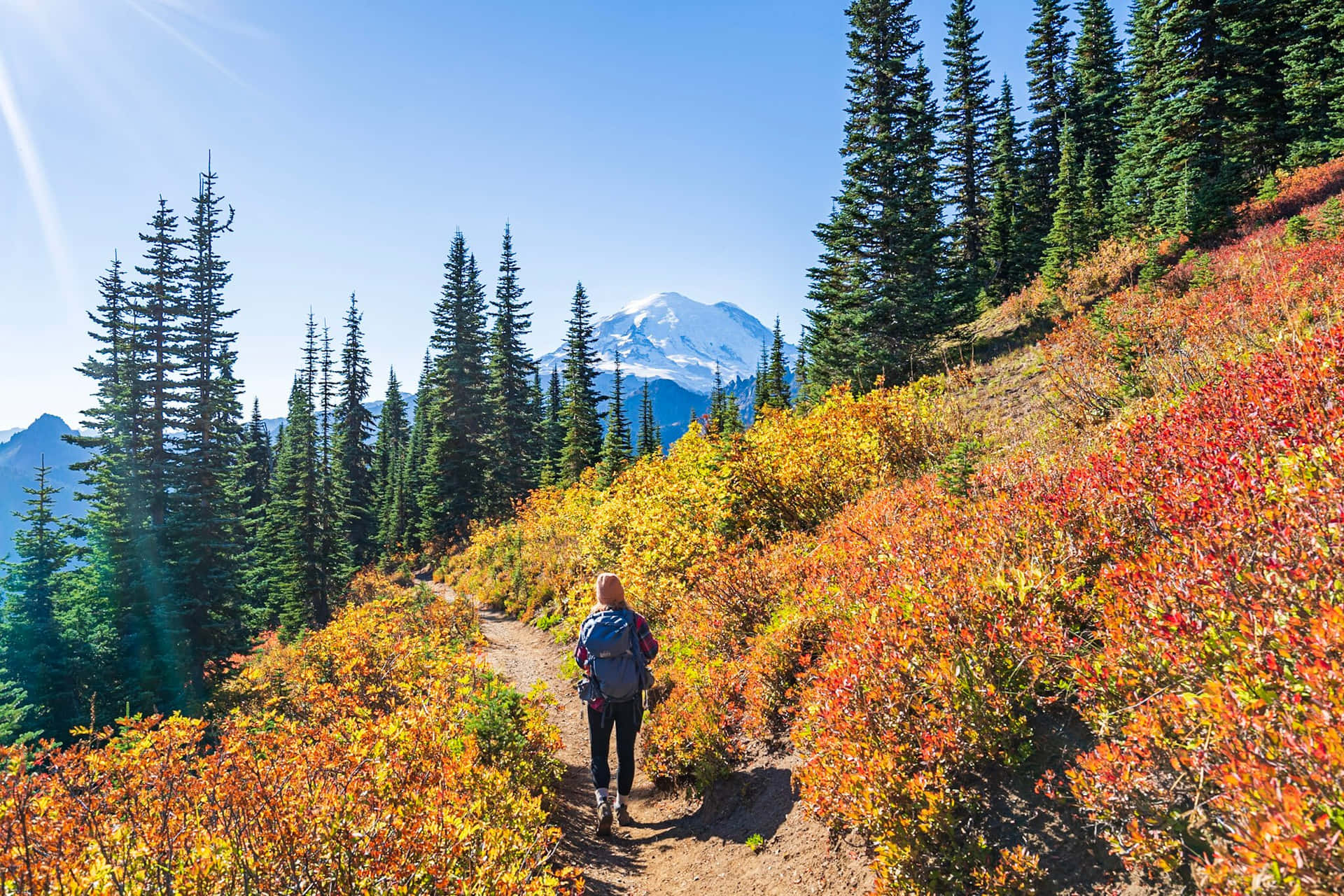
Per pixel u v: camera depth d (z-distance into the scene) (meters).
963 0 40.78
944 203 26.41
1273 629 2.27
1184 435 4.15
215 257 36.00
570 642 13.72
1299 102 26.16
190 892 2.83
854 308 25.67
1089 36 46.72
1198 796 2.37
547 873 3.84
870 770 3.51
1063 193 35.44
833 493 9.67
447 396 54.53
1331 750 1.79
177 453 28.75
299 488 45.81
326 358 68.81
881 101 26.50
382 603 15.99
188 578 25.92
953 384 16.33
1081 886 2.72
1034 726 3.41
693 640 7.70
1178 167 25.72
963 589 4.00
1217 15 26.27
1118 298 15.26
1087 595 3.52
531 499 32.19
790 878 3.96
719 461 10.29
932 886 3.14
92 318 31.64
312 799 3.51
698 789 5.64
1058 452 6.13
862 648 4.16
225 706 17.19
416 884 3.19
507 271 59.47
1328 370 3.81
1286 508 2.81
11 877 2.51
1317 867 1.70
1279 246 13.84
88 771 4.16
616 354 52.91
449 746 5.29
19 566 28.19
